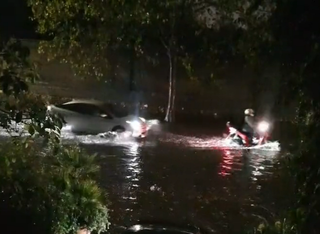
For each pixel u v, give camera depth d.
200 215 11.23
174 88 26.52
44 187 7.17
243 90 28.31
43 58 27.72
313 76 5.00
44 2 23.67
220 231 10.28
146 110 28.41
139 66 29.31
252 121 20.11
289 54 5.50
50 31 25.62
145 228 9.84
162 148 18.67
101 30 24.53
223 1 22.14
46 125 6.21
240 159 17.27
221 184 13.90
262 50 7.20
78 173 8.34
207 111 29.05
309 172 4.95
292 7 5.43
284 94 5.62
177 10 24.02
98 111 20.28
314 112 5.02
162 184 13.58
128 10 23.22
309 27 5.35
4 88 5.52
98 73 27.45
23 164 7.15
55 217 6.95
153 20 23.78
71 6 23.48
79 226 7.67
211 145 19.72
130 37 24.48
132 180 13.78
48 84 28.14
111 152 17.33
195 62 27.22
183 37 25.59
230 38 23.20
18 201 6.68
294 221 5.11
